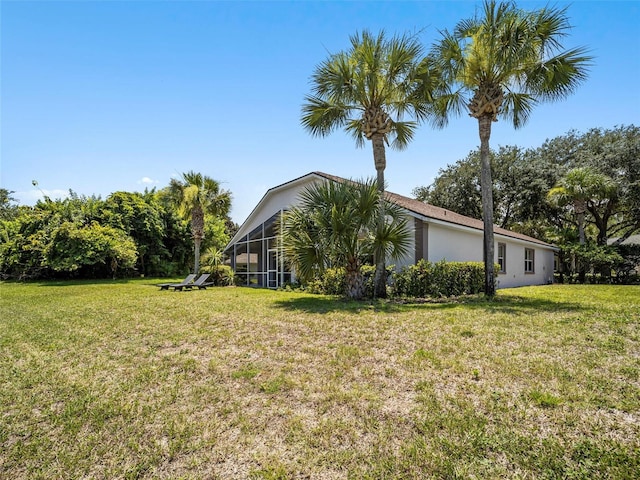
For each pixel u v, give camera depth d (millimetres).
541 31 9148
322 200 9852
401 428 2752
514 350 4699
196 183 20781
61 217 22781
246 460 2408
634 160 20812
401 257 10312
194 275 16922
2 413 3184
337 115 10922
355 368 4137
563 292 12953
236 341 5527
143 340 5703
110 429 2857
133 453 2527
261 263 18234
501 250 16906
